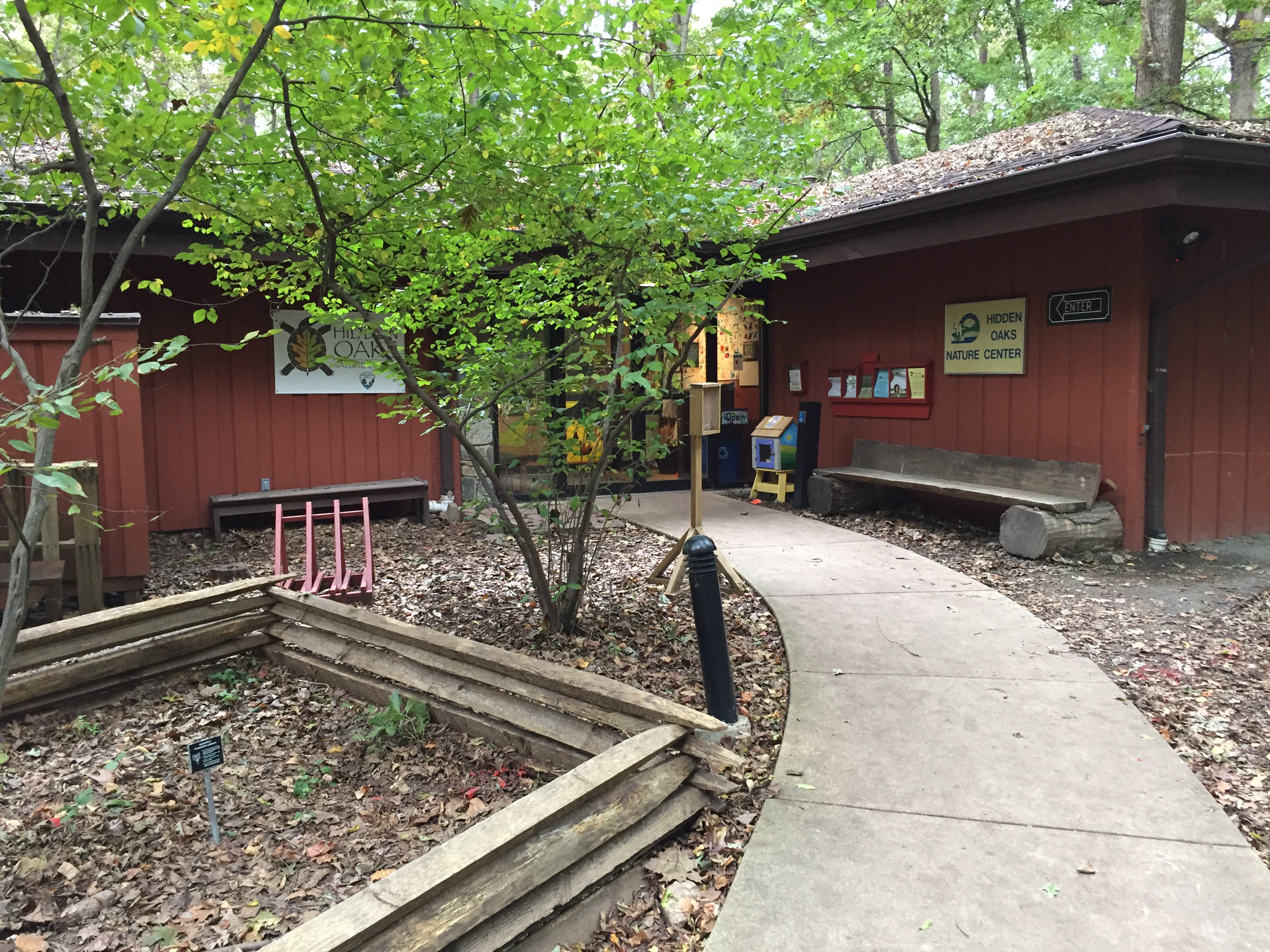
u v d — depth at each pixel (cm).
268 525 903
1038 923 249
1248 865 275
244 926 264
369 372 931
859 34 733
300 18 314
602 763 287
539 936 248
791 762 349
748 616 553
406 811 334
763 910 257
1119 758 349
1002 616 538
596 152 433
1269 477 789
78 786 355
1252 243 755
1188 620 543
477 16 307
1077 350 734
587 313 695
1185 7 1498
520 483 962
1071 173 607
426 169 382
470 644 404
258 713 430
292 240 409
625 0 371
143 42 300
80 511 482
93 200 239
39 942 253
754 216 516
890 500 923
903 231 761
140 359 231
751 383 1141
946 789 326
